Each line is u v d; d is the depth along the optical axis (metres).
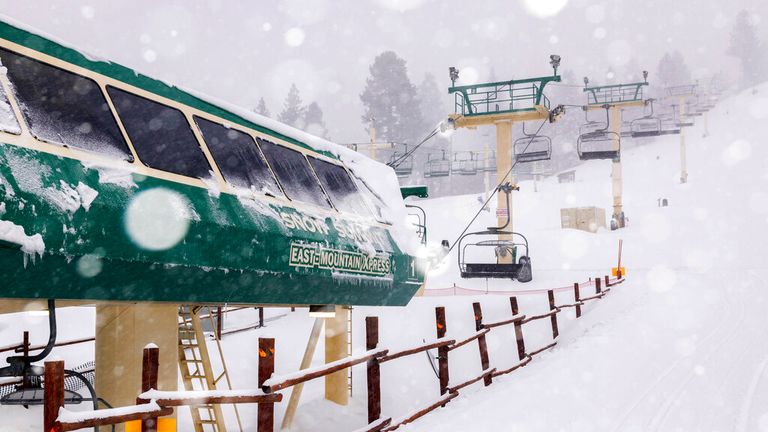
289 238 8.78
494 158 55.00
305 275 9.09
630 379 10.04
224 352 16.02
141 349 9.07
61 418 4.84
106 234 6.23
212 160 8.15
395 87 114.00
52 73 6.51
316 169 10.86
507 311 21.19
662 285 23.72
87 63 6.97
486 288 28.02
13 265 5.46
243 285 8.08
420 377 15.59
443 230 53.34
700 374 10.23
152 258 6.73
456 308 21.38
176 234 7.02
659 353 12.18
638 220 50.66
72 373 7.60
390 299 11.79
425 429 7.62
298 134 10.88
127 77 7.45
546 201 71.44
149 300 7.05
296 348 17.27
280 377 6.20
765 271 27.33
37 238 5.55
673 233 41.34
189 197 7.39
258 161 9.20
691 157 98.69
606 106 44.47
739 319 16.06
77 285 6.18
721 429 7.24
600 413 8.06
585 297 22.17
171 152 7.52
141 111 7.42
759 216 45.38
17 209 5.42
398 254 11.80
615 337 14.24
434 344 9.38
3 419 8.86
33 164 5.73
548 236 41.53
